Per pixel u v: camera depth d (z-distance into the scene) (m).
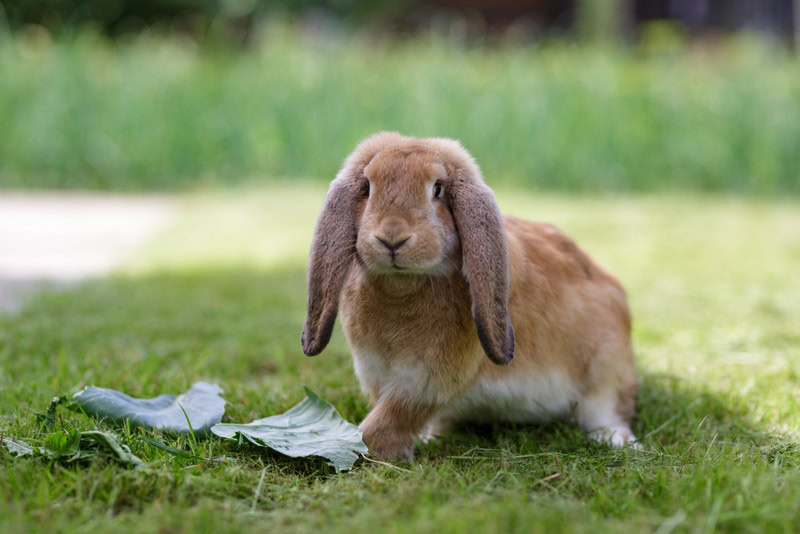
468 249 3.39
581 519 2.85
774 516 2.79
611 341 4.21
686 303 6.80
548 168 14.98
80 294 6.86
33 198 13.41
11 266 8.38
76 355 5.14
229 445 3.61
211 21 24.05
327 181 14.98
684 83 15.73
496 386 3.87
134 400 3.90
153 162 15.02
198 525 2.79
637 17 25.77
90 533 2.75
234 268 8.27
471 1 26.86
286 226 10.77
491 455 3.68
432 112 14.91
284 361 5.19
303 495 3.10
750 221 11.53
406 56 16.56
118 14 23.80
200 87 15.36
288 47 16.38
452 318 3.55
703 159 15.22
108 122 14.92
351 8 25.41
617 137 15.13
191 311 6.43
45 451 3.28
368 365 3.71
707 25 25.77
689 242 9.77
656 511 2.95
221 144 15.29
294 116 15.30
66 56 15.27
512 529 2.75
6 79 14.87
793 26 25.27
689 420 4.15
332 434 3.60
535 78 15.41
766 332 5.82
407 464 3.54
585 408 4.19
